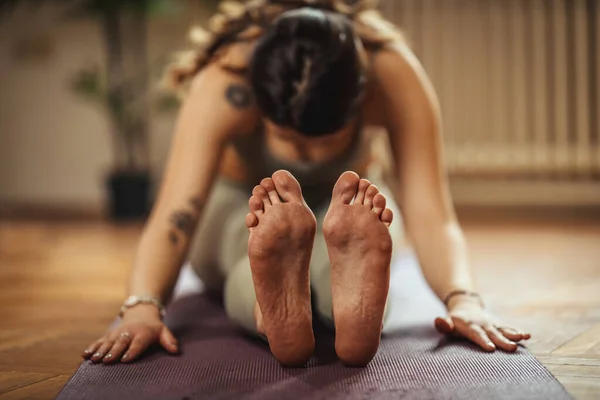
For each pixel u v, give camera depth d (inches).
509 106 142.0
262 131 48.8
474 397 32.9
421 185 48.2
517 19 137.6
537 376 35.9
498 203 149.6
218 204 54.5
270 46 40.4
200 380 36.6
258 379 36.6
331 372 37.4
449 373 36.8
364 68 42.7
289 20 40.1
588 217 129.3
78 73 163.5
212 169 47.7
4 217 156.3
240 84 46.9
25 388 37.5
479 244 101.0
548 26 138.6
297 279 36.5
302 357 37.6
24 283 76.7
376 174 59.2
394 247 50.0
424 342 43.7
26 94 166.4
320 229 46.9
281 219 35.2
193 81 49.9
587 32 137.4
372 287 36.1
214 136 47.2
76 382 36.6
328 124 41.0
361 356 37.3
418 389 34.2
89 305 62.8
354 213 35.7
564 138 137.6
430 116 48.3
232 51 47.2
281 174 36.2
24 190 168.9
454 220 49.4
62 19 162.6
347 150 49.3
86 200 166.7
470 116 143.1
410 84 47.7
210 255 54.9
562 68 136.2
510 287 66.3
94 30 162.1
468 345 42.4
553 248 93.9
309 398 33.3
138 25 158.6
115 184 147.6
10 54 165.9
